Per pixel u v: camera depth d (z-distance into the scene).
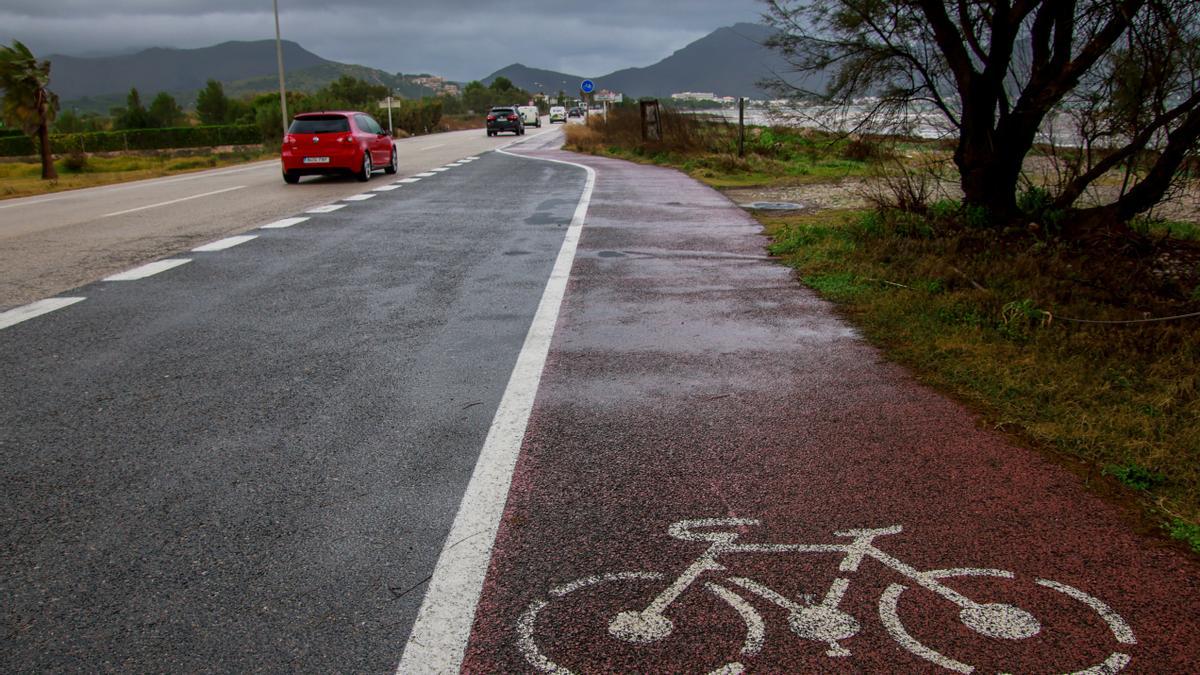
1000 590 2.51
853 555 2.71
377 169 21.34
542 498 3.15
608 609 2.42
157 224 11.76
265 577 2.62
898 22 8.73
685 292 6.95
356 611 2.43
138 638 2.31
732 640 2.27
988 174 8.39
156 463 3.50
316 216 12.16
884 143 9.88
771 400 4.23
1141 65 6.79
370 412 4.12
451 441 3.74
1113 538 2.82
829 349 5.19
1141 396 4.04
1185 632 2.31
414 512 3.06
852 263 7.65
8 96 32.44
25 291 7.06
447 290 7.07
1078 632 2.31
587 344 5.37
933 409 4.08
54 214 13.89
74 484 3.29
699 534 2.86
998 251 7.30
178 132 70.00
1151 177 7.24
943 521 2.93
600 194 15.33
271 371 4.80
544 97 156.12
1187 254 7.72
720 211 12.60
